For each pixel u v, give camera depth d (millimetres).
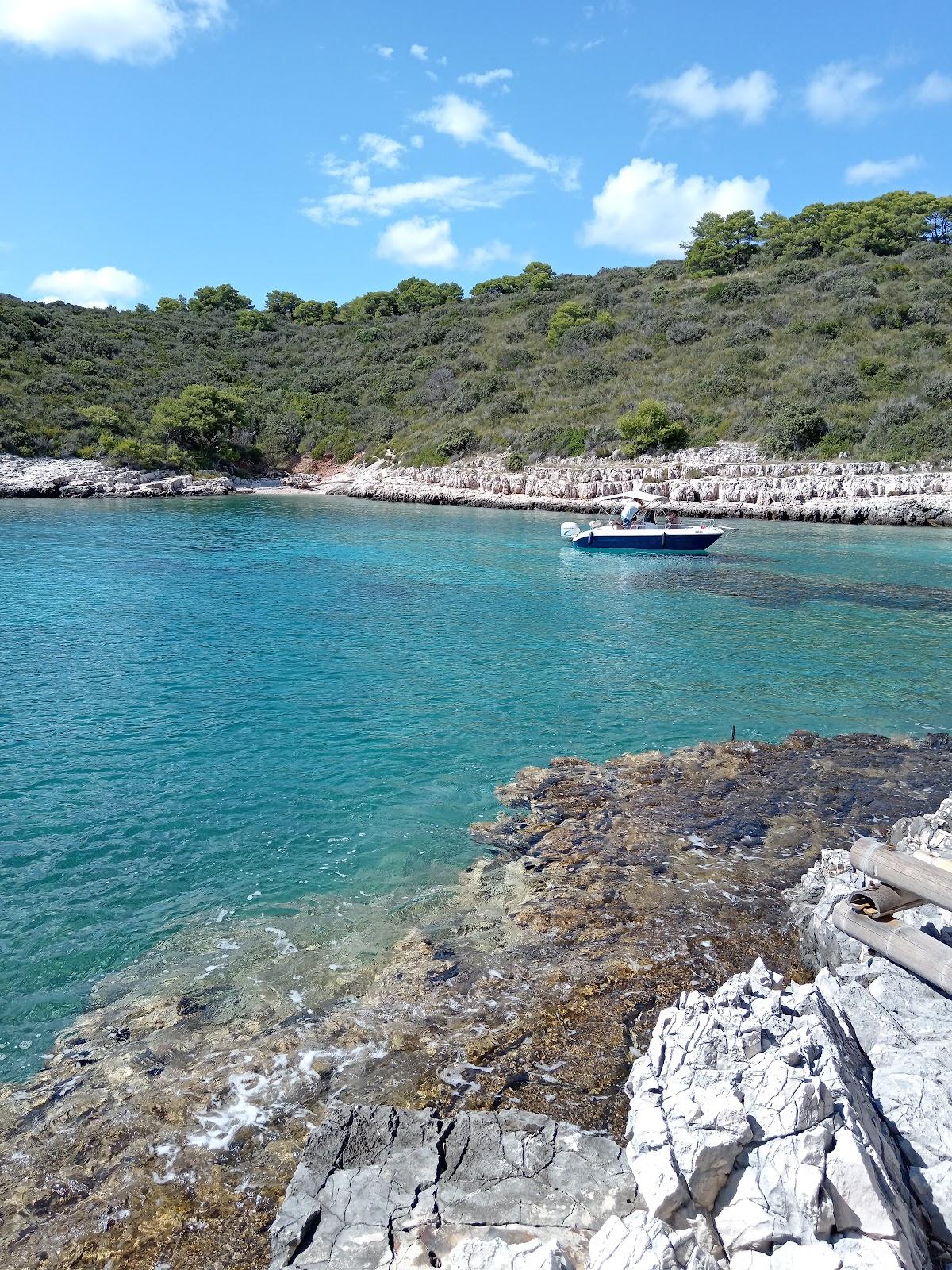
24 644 19500
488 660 18922
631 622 22953
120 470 59000
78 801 11570
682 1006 5816
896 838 9188
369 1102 6172
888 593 27250
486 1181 5156
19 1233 5121
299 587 27078
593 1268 4285
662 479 50844
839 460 50375
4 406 60531
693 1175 4590
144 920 8844
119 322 88188
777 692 17062
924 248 75375
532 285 95062
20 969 7977
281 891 9438
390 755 13422
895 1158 4867
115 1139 5863
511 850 10469
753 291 74438
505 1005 7363
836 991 6508
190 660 18422
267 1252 4934
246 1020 7211
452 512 51406
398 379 77938
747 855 10375
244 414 69375
